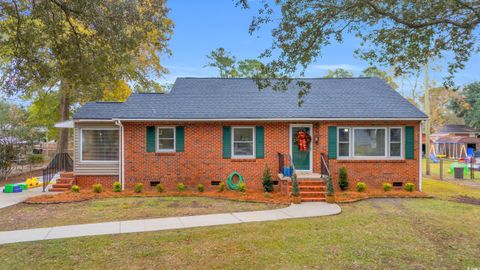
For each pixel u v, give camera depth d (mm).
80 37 10664
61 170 19562
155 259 6773
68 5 10062
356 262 6578
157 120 15836
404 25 8656
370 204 12664
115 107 18016
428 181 20609
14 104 31266
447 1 7766
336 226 9328
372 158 16078
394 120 15789
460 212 11242
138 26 11625
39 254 7070
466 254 7062
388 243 7789
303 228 9133
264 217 10523
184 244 7750
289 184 14336
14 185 15961
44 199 13383
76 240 8047
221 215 10812
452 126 56125
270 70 8828
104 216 10688
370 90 18531
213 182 16250
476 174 24641
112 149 16875
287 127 16312
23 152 23688
